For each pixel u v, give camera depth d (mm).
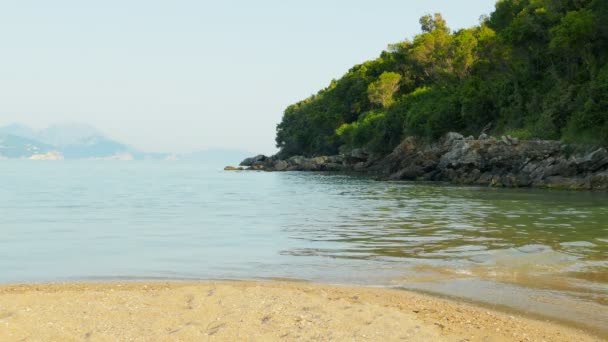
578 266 15805
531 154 60938
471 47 95562
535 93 73188
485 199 43000
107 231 25422
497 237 21922
